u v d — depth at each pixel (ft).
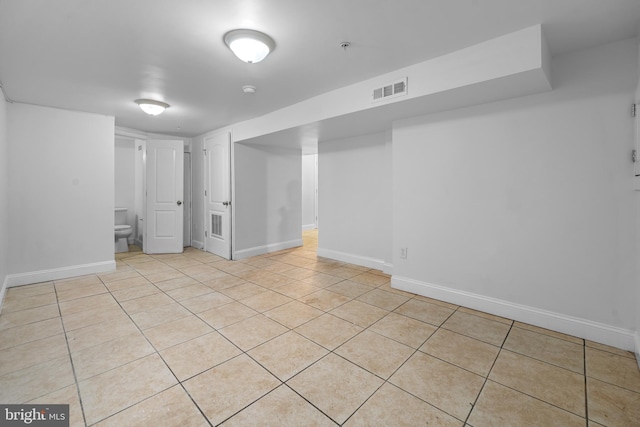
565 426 4.51
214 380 5.58
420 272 10.07
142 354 6.44
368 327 7.72
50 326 7.72
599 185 6.90
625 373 5.79
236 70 8.25
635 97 6.40
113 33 6.31
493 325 7.84
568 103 7.20
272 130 12.45
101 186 12.67
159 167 16.34
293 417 4.69
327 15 5.72
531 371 5.87
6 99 10.44
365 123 10.95
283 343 6.91
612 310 6.82
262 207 16.30
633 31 6.24
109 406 4.90
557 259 7.48
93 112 12.30
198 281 11.56
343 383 5.50
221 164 15.60
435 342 6.98
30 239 11.16
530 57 6.16
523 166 7.88
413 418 4.67
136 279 11.78
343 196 14.56
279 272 12.82
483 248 8.66
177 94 10.19
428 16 5.76
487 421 4.61
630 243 6.60
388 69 8.22
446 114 9.20
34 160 11.18
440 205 9.46
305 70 8.27
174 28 6.14
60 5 5.31
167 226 16.56
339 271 12.96
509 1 5.29
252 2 5.30
